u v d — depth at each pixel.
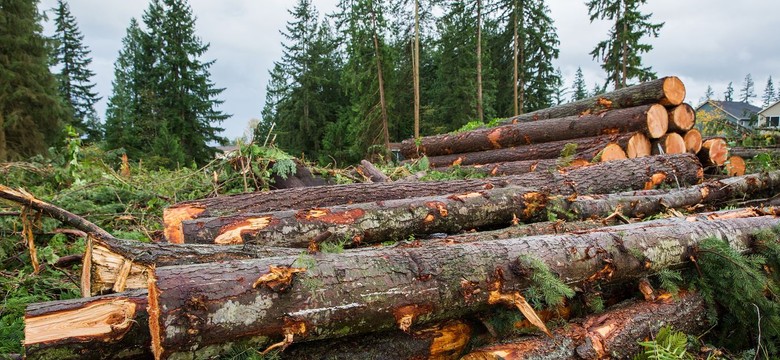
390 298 1.90
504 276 2.12
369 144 20.02
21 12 17.08
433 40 21.92
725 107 36.91
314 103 28.59
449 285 2.01
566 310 2.41
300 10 29.08
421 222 3.24
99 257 2.30
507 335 2.17
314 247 2.12
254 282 1.75
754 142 8.78
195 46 28.11
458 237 2.94
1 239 3.26
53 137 17.80
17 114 16.14
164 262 2.34
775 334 2.44
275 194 3.72
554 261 2.26
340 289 1.84
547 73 25.31
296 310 1.75
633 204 3.98
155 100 26.47
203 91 27.72
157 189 5.21
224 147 29.00
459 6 21.84
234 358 1.70
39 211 2.81
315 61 29.17
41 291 2.78
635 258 2.47
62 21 34.72
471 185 4.18
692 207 4.34
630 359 2.16
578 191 4.45
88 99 35.50
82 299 1.82
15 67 16.56
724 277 2.56
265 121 33.56
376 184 4.03
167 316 1.59
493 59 26.05
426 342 2.14
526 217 3.60
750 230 3.06
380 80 19.77
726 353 2.44
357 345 2.02
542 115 8.33
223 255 2.46
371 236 3.13
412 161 8.60
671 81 6.25
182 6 28.09
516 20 23.23
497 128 7.93
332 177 5.79
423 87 26.30
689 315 2.47
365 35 19.66
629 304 2.51
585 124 6.76
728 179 4.88
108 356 1.77
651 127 6.12
